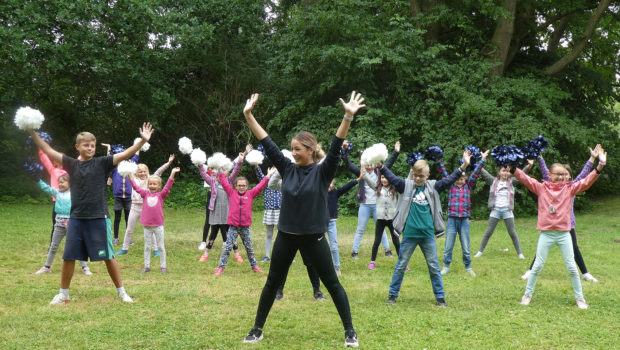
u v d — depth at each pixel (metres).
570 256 4.82
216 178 7.27
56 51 12.26
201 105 17.67
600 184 18.48
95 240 4.53
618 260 7.48
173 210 13.65
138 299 4.80
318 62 14.51
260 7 17.53
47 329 3.86
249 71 17.02
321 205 3.50
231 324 4.08
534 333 3.95
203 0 16.55
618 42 18.33
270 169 6.11
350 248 8.57
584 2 15.12
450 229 6.55
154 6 14.14
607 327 4.14
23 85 13.51
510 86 14.15
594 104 17.41
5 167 15.34
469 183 6.52
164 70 15.79
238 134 16.95
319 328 4.04
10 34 11.37
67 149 17.19
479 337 3.84
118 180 8.25
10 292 4.91
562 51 19.14
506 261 7.42
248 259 6.94
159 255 6.80
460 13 14.17
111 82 14.88
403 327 4.07
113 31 13.87
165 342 3.63
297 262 7.12
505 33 14.59
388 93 14.91
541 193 4.98
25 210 11.91
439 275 4.83
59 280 5.51
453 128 13.69
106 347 3.51
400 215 4.82
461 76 14.00
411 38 13.80
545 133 12.94
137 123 17.22
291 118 15.82
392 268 6.86
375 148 4.56
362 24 13.97
